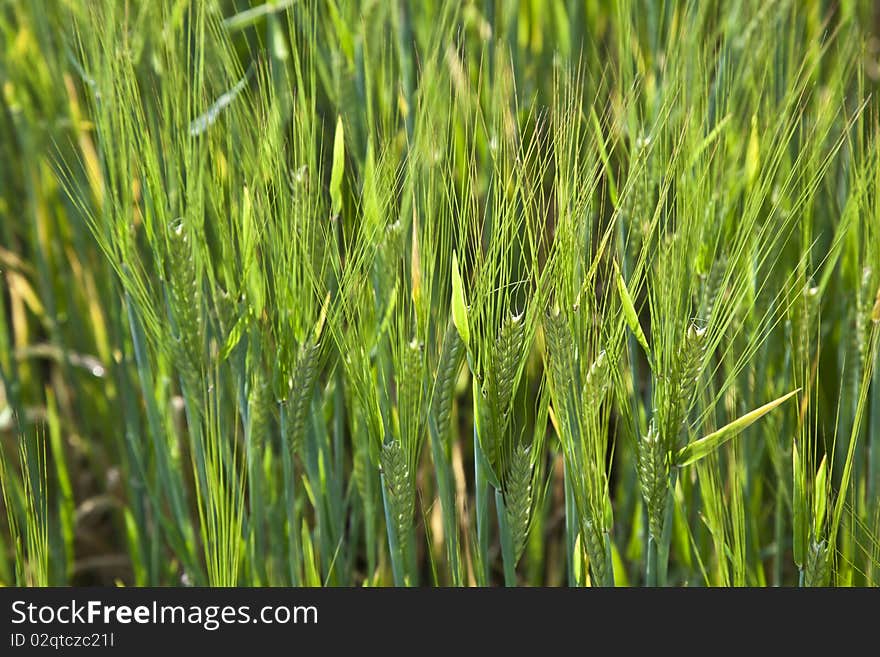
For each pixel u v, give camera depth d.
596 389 1.21
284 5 1.33
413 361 1.22
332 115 1.38
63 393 1.59
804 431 1.25
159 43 1.31
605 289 1.21
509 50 1.36
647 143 1.23
